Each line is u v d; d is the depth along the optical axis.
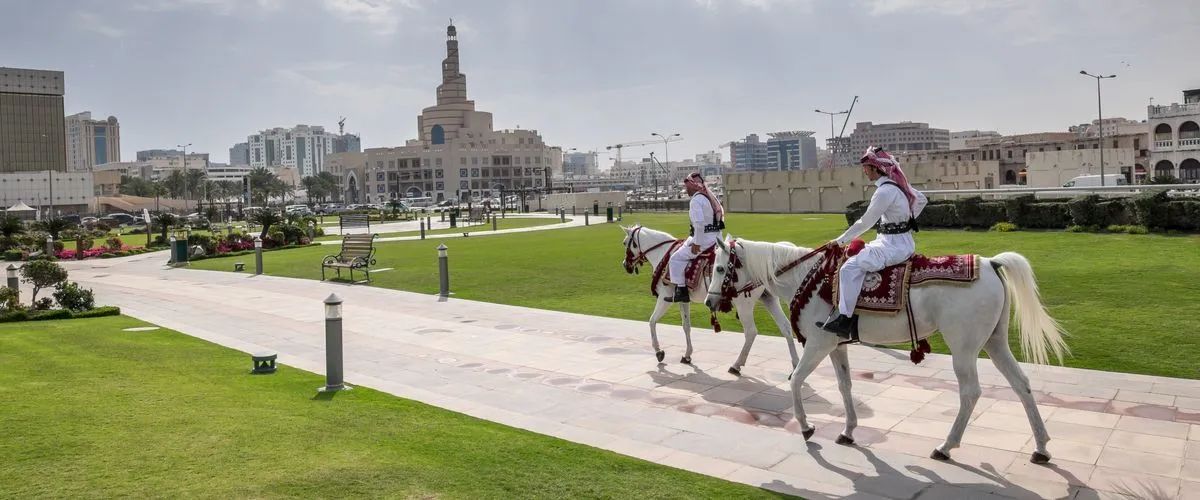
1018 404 9.30
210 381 11.09
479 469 7.27
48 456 7.43
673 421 9.15
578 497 6.60
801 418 8.27
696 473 7.29
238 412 9.22
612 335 14.62
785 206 68.19
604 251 31.03
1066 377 10.24
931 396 9.82
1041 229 26.06
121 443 7.87
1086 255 19.61
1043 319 7.41
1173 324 12.51
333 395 10.38
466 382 11.32
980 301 7.21
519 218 78.50
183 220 70.75
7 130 153.62
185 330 16.19
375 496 6.51
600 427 8.97
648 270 23.95
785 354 12.54
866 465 7.50
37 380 10.95
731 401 9.97
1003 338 7.48
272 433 8.34
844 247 8.09
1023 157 121.62
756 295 11.02
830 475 7.25
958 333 7.29
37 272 18.78
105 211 126.44
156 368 11.97
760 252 8.73
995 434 8.27
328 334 10.73
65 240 54.03
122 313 19.09
